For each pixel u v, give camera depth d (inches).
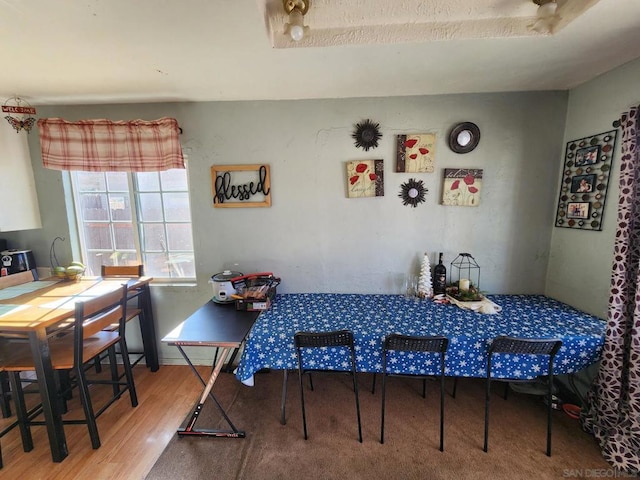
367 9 51.9
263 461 64.2
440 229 91.9
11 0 41.3
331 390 87.9
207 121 90.0
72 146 85.6
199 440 70.3
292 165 91.2
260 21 48.3
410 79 75.0
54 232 96.3
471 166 88.5
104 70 66.0
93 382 77.8
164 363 102.7
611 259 70.9
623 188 60.1
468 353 66.7
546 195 88.3
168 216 98.7
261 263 96.3
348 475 60.7
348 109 88.0
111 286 86.3
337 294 95.7
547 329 69.1
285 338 68.7
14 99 84.0
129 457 66.1
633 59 64.9
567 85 80.6
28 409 80.9
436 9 51.9
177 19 47.1
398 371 69.1
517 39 56.0
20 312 66.4
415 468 62.1
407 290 94.8
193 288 97.9
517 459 63.7
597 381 67.9
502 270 92.7
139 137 86.0
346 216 92.9
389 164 89.9
